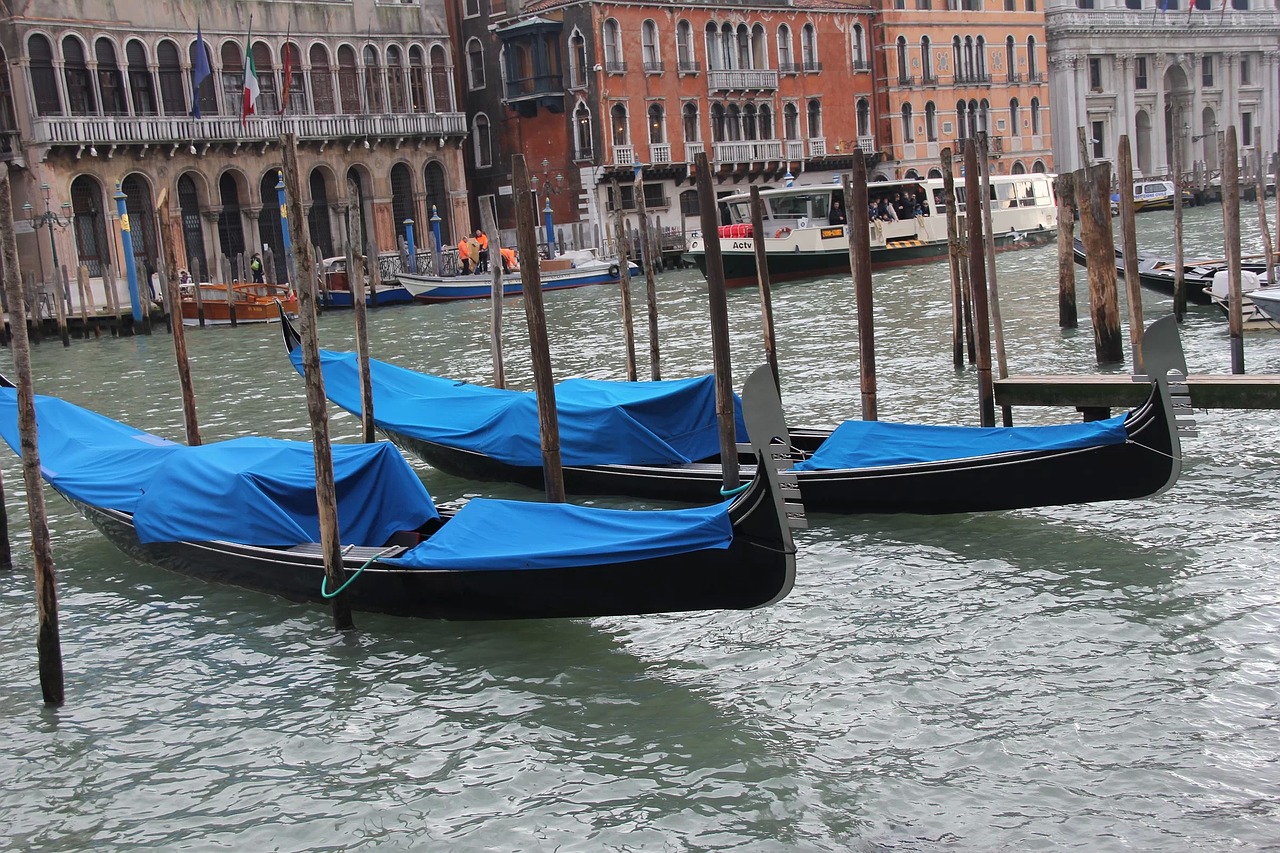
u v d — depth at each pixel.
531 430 13.77
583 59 47.62
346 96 44.38
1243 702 7.98
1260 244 38.88
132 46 38.88
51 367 27.80
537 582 9.31
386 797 7.64
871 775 7.50
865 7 56.75
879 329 24.89
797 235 35.81
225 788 7.88
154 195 39.25
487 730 8.36
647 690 8.76
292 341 16.22
